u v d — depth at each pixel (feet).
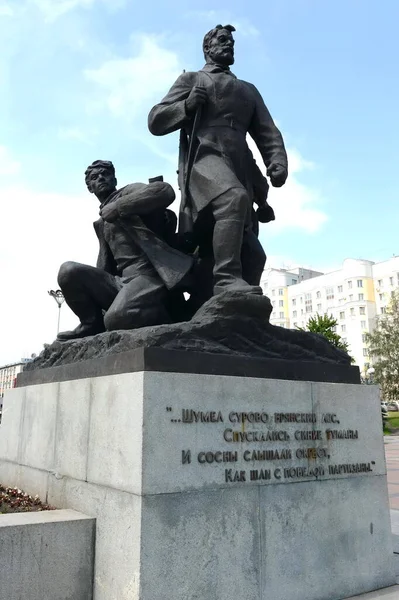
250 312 12.01
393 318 137.39
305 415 11.87
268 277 271.28
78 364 12.60
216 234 12.98
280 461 11.17
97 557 10.09
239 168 14.19
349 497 12.12
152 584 8.95
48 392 13.74
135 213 13.46
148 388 9.72
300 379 12.20
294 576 10.75
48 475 12.98
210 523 9.85
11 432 16.37
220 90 14.30
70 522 10.06
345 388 12.80
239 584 9.95
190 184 13.98
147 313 13.01
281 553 10.68
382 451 13.11
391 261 230.48
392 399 129.18
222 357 11.03
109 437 10.44
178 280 13.20
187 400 10.14
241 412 10.84
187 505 9.65
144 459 9.37
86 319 14.82
